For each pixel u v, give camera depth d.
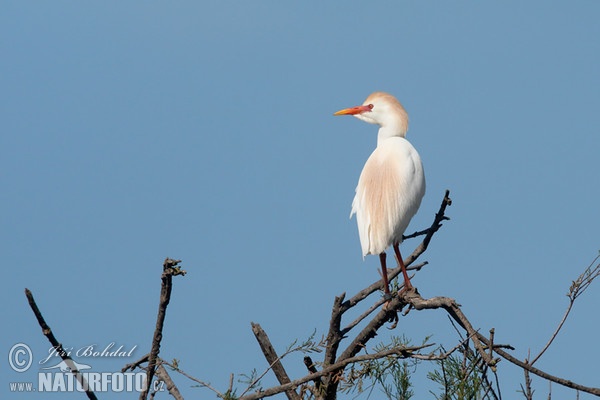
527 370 8.88
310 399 11.30
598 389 8.75
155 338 8.92
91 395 8.34
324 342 11.05
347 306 11.82
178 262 8.41
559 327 9.69
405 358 10.23
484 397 8.79
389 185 14.34
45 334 7.98
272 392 9.77
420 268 12.76
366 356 9.61
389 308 11.80
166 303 8.65
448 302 9.64
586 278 9.87
